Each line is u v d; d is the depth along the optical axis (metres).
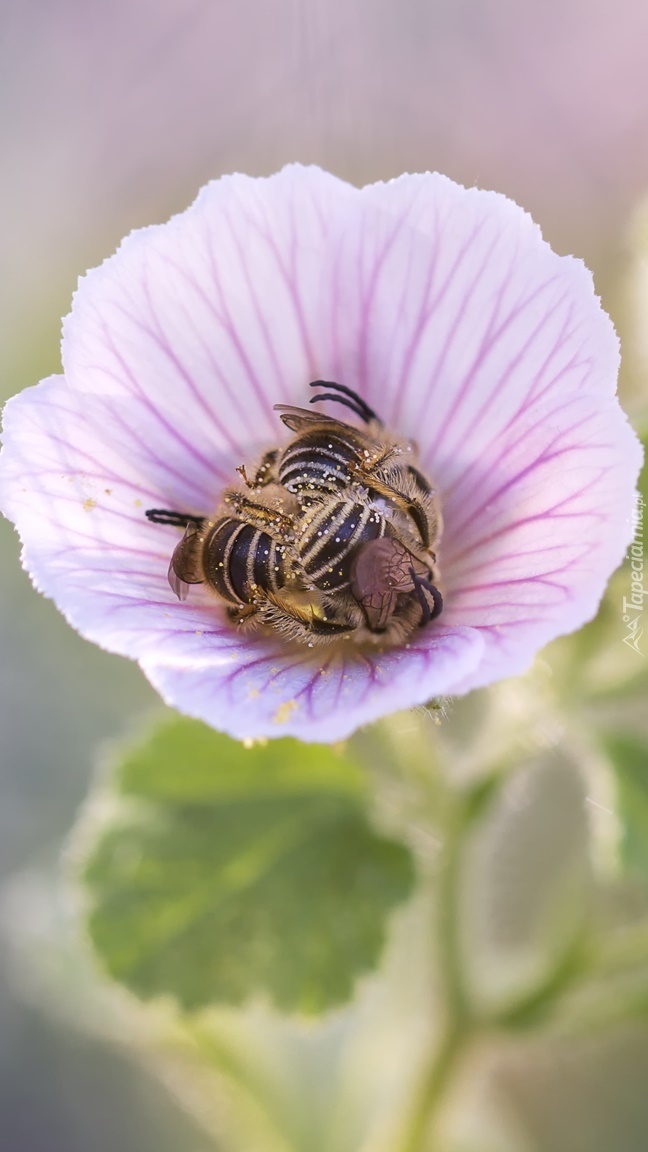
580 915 0.20
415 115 0.26
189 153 0.29
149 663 0.17
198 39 0.27
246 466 0.18
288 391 0.18
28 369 0.30
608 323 0.17
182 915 0.20
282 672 0.17
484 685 0.17
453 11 0.26
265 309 0.18
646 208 0.20
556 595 0.17
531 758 0.20
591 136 0.29
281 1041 0.23
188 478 0.18
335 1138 0.23
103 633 0.17
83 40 0.29
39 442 0.18
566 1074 0.28
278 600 0.17
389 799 0.20
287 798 0.20
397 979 0.23
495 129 0.28
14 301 0.31
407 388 0.18
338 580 0.17
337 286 0.18
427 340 0.18
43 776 0.31
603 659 0.20
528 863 0.26
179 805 0.20
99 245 0.30
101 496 0.18
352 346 0.18
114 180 0.30
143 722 0.21
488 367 0.18
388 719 0.19
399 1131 0.21
